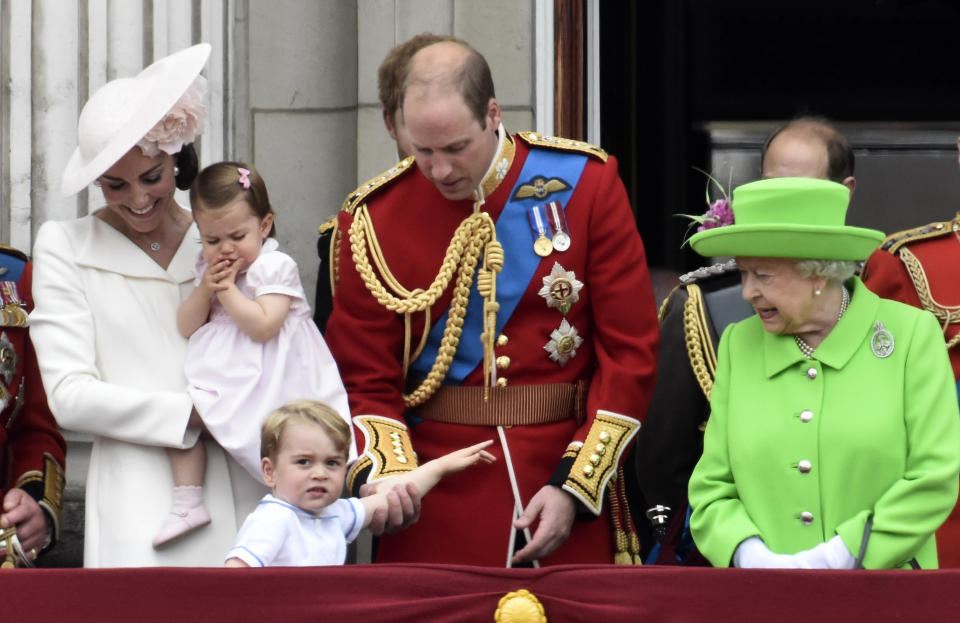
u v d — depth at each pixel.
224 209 16.56
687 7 29.16
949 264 17.97
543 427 16.98
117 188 16.47
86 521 16.70
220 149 22.31
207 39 22.17
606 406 16.73
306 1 22.83
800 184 14.79
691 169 28.98
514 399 16.97
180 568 13.88
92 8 21.89
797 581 13.66
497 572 13.89
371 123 22.84
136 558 16.25
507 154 17.22
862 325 15.05
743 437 15.05
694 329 17.64
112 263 16.77
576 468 16.42
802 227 14.51
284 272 16.75
